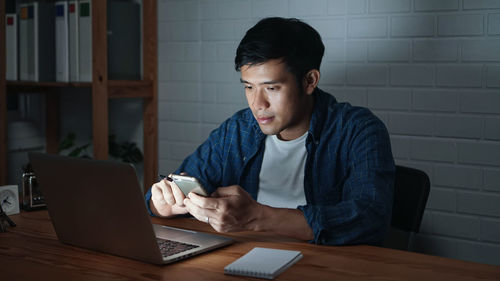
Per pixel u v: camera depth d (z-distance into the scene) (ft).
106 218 3.72
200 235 4.30
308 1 8.41
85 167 3.62
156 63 9.79
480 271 3.51
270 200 5.68
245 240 4.28
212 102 9.40
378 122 5.15
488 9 7.25
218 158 5.89
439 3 7.54
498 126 7.31
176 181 4.37
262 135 5.66
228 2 9.08
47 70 9.23
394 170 4.85
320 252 3.94
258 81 4.59
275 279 3.34
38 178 4.04
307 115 5.45
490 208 7.44
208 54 9.36
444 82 7.60
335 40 8.27
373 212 4.25
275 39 4.51
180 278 3.36
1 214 4.63
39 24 9.04
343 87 8.28
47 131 10.82
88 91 10.68
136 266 3.61
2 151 8.23
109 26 9.23
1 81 8.16
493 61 7.27
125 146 10.19
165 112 9.87
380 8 7.91
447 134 7.64
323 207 4.21
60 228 4.13
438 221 7.79
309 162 5.38
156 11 9.72
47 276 3.42
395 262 3.70
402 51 7.83
